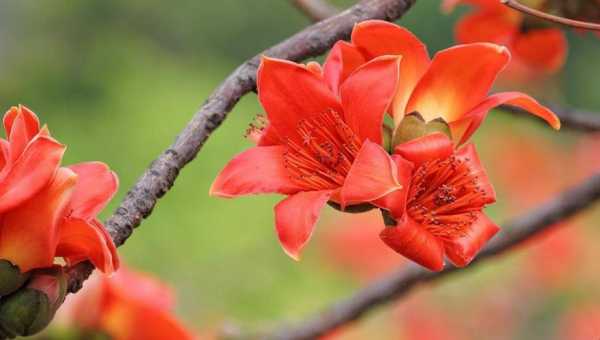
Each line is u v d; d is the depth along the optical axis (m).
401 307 4.10
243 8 7.82
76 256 1.45
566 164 4.90
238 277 3.76
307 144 1.52
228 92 1.53
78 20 7.12
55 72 6.70
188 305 3.62
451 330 4.21
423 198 1.53
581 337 4.36
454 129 1.55
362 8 1.59
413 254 1.50
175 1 7.66
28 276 1.44
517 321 4.33
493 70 1.54
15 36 7.05
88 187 1.46
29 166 1.42
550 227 2.13
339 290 4.03
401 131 1.54
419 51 1.55
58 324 1.78
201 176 4.35
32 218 1.43
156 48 7.08
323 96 1.52
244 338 2.22
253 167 1.51
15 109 1.46
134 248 3.92
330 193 1.50
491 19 1.98
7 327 1.44
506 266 4.33
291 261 3.93
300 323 2.20
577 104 7.30
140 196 1.47
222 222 4.08
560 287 4.38
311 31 1.58
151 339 1.80
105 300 1.79
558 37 1.99
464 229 1.53
